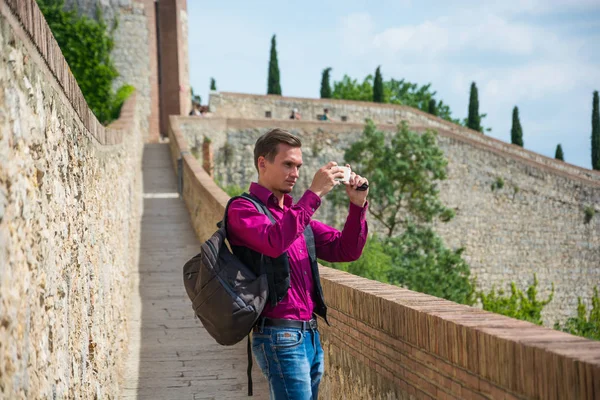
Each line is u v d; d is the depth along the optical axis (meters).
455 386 2.96
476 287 34.97
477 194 35.28
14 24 2.41
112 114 31.56
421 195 32.28
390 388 3.73
